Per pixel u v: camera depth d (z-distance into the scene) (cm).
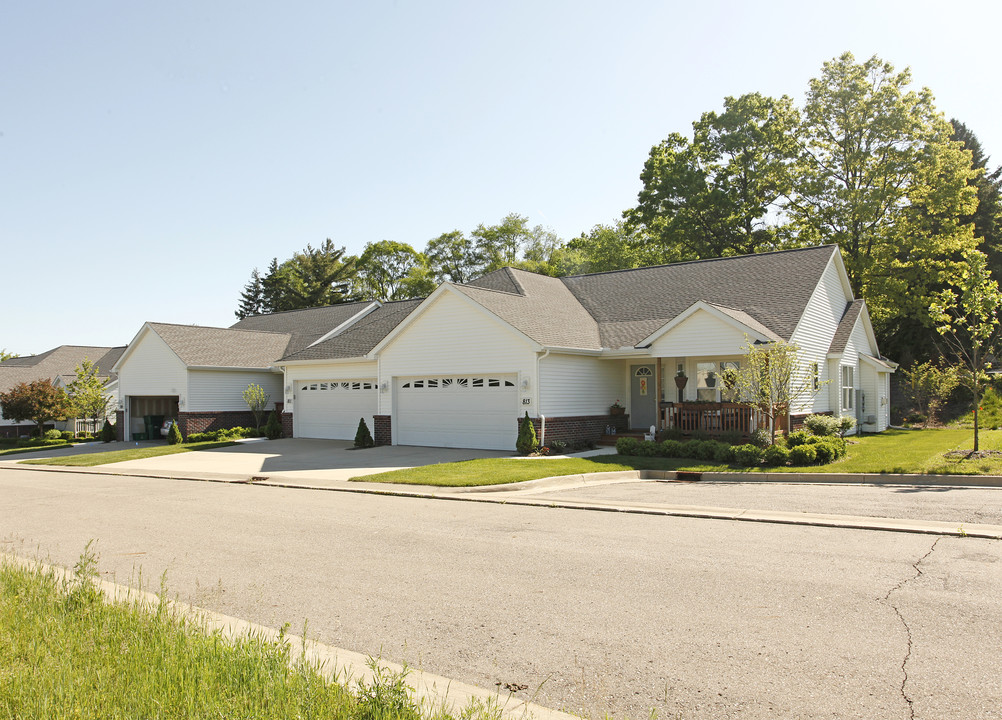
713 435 2056
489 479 1558
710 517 1095
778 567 769
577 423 2277
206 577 796
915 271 3588
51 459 2655
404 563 845
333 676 477
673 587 707
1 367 4328
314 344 3356
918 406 3341
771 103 4428
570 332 2358
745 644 552
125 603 630
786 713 439
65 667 487
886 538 901
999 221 4247
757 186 4294
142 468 2206
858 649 534
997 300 1625
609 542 928
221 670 482
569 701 466
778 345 1828
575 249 6806
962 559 779
